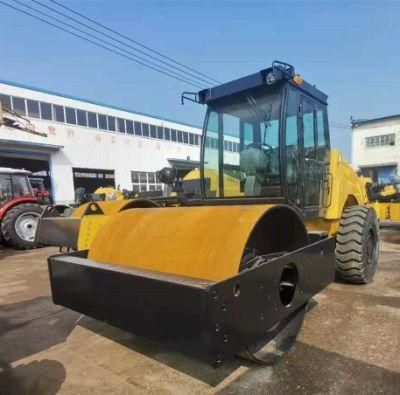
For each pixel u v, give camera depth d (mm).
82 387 2254
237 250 1981
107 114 19312
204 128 3926
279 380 2221
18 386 2295
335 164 4133
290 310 2250
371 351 2545
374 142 28016
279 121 3324
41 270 5695
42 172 19328
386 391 2066
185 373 2352
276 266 2092
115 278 2025
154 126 22312
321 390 2096
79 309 2271
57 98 16875
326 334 2846
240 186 3645
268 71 3275
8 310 3775
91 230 3432
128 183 20469
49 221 3906
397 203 8852
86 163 18156
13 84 15141
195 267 2053
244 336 1814
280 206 2350
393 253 6164
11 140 14711
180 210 2516
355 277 3994
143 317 1896
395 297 3691
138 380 2299
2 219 8000
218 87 3707
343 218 4105
